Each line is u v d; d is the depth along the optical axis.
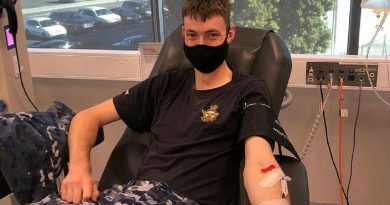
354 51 2.34
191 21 1.41
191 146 1.45
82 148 1.46
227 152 1.44
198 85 1.53
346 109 2.14
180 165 1.44
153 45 2.20
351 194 2.29
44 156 1.44
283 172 1.23
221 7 1.40
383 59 1.96
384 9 1.85
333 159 2.25
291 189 1.21
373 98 2.10
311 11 2.37
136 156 1.63
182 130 1.48
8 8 1.89
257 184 1.16
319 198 2.34
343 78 2.02
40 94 2.54
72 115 1.61
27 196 1.42
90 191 1.33
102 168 2.58
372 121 2.14
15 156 1.38
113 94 2.43
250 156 1.24
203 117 1.45
